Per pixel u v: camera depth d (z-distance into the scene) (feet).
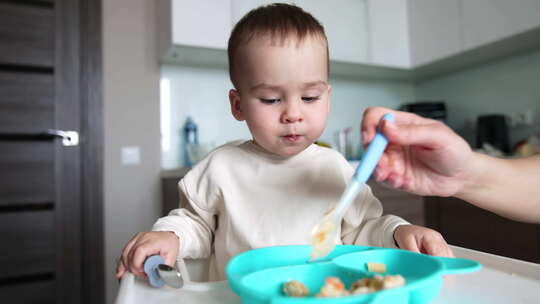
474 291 1.29
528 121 6.95
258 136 2.06
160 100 7.00
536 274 1.43
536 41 6.46
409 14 8.06
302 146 2.06
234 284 1.07
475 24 6.69
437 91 8.84
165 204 6.55
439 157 1.51
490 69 7.64
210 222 2.44
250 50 1.99
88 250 6.45
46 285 6.22
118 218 6.63
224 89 7.50
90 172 6.51
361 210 2.22
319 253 1.40
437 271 1.08
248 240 2.21
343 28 7.47
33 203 6.23
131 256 1.59
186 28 6.10
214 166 2.43
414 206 6.89
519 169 1.73
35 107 6.28
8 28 6.15
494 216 5.68
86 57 6.54
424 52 7.72
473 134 8.00
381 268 1.31
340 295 1.06
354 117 8.68
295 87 1.96
